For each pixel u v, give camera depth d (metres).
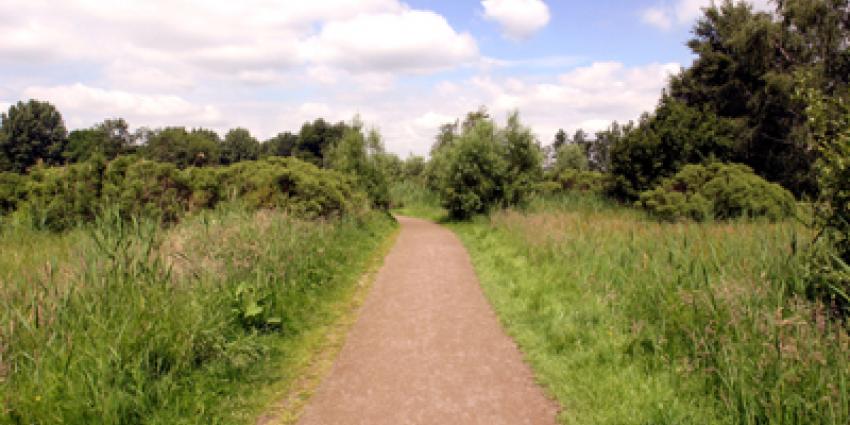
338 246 11.52
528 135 23.69
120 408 3.76
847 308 4.65
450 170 23.33
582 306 6.69
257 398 4.58
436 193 35.03
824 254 5.27
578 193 26.52
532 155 23.53
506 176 22.58
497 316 7.27
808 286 5.26
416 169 51.91
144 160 12.42
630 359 5.04
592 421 4.09
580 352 5.36
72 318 4.42
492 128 23.70
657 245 8.69
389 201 22.97
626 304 6.36
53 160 93.81
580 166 50.38
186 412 4.08
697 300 5.41
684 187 16.91
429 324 6.94
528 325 6.61
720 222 13.74
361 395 4.71
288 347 5.85
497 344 6.10
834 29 23.89
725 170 16.16
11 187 13.34
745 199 14.38
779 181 25.92
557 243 10.38
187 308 5.07
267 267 7.38
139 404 3.87
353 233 14.17
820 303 4.67
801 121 25.70
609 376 4.72
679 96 32.81
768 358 3.96
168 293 5.18
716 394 4.11
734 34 27.58
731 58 29.08
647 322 5.55
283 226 9.44
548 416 4.27
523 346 5.93
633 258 8.00
